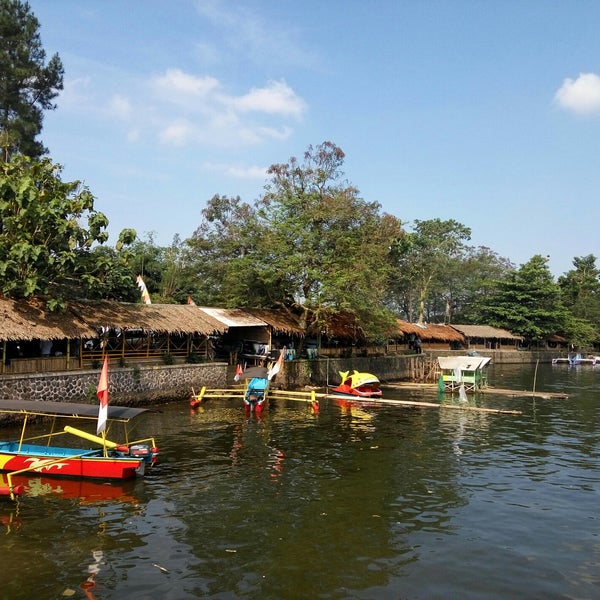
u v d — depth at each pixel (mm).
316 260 40719
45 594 9633
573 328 86062
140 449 17266
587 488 16594
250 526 12930
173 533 12414
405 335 62094
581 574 10898
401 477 17328
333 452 20562
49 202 26734
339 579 10438
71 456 16047
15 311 24953
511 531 13031
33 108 39719
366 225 42625
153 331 30297
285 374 39594
